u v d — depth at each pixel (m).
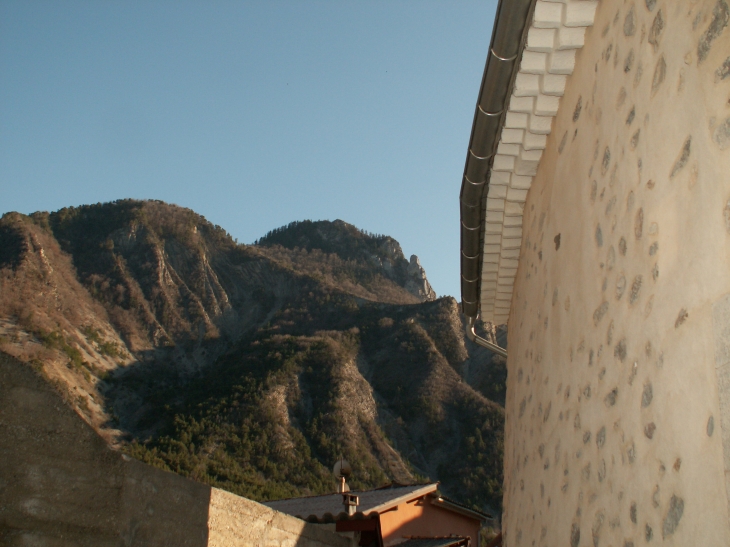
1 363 3.76
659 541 2.96
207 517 5.33
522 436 6.16
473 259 7.23
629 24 3.64
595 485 3.86
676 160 2.98
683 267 2.88
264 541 6.36
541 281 5.59
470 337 9.36
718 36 2.65
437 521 13.30
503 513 7.04
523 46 4.58
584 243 4.32
